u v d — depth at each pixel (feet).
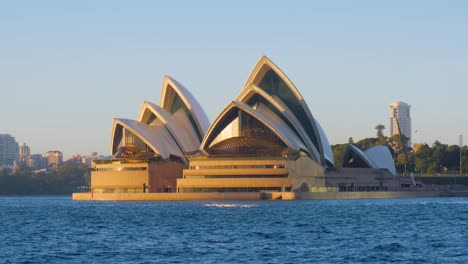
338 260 289.12
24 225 476.13
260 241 352.69
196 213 568.82
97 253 314.76
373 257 295.28
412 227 421.59
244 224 454.40
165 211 602.85
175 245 339.57
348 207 646.33
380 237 366.22
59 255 310.45
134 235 390.63
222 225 448.24
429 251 309.63
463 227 417.90
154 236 383.65
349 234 383.65
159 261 290.15
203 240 360.28
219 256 301.43
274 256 300.40
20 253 318.45
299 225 442.91
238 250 319.06
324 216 523.70
